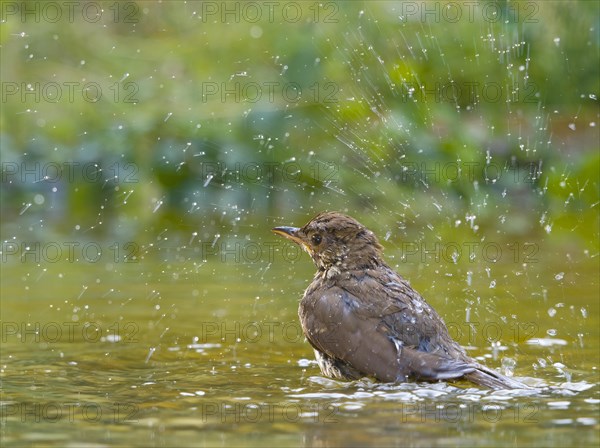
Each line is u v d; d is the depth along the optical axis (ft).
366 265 27.81
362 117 53.67
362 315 26.17
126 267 42.37
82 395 23.31
